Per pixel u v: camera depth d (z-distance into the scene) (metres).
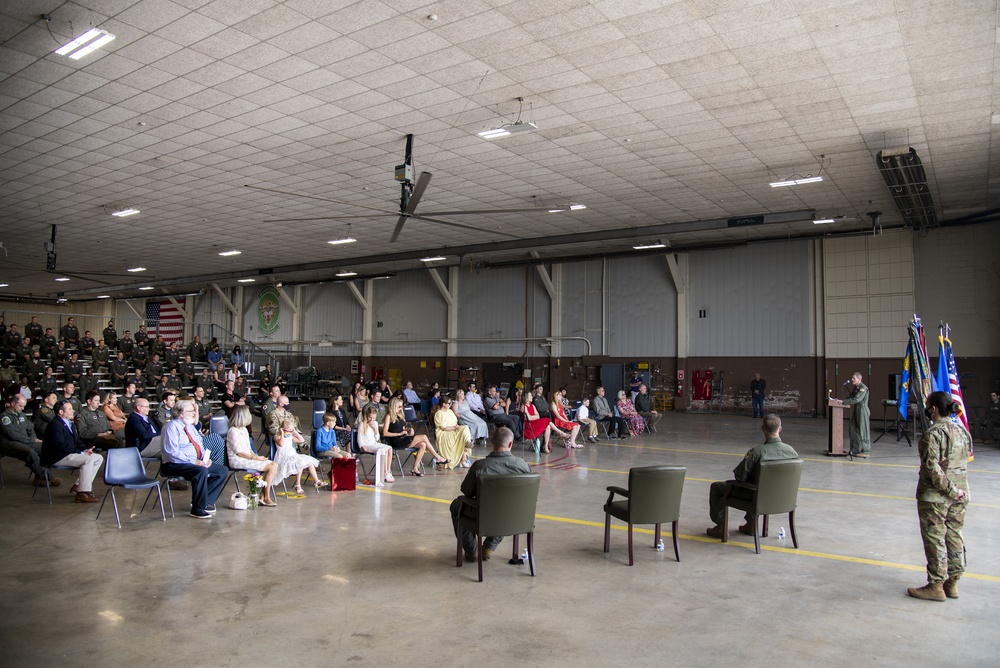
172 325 36.41
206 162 11.84
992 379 15.81
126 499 7.64
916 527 6.48
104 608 4.26
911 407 13.55
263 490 7.44
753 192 13.65
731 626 4.04
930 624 4.09
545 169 12.16
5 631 3.88
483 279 24.91
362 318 28.66
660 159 11.49
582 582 4.84
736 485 5.79
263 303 32.44
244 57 7.65
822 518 6.84
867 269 17.62
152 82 8.34
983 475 9.47
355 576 4.93
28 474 9.20
